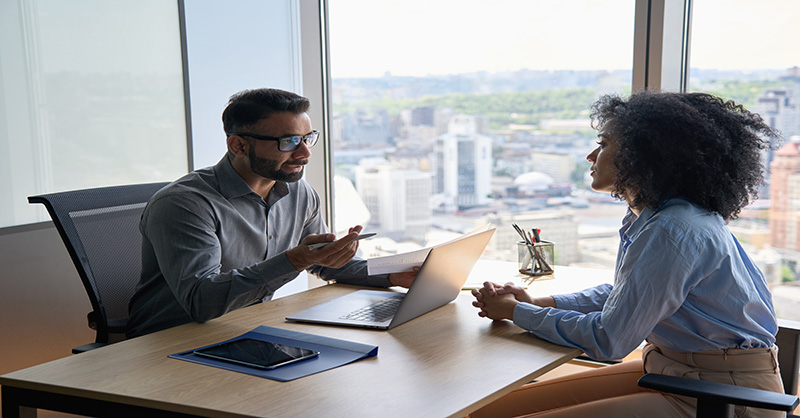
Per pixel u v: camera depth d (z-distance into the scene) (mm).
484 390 1255
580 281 2145
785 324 1714
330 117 3506
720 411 1254
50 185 2613
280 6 3480
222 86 3244
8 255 2479
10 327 2498
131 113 2881
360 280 2070
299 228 2188
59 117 2633
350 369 1363
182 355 1447
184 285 1711
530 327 1584
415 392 1244
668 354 1570
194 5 3086
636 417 1510
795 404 1184
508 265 2387
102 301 1921
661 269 1453
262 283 1665
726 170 1569
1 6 2445
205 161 3205
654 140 1547
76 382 1302
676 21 2660
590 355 1496
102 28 2760
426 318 1739
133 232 2066
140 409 1233
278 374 1328
